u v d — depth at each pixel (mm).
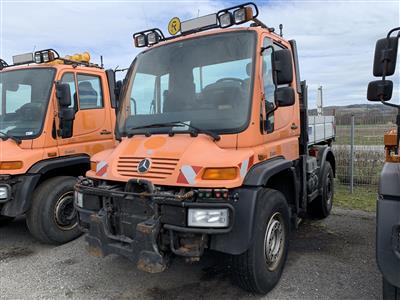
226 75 3729
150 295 3732
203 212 3051
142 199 3299
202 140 3443
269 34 4043
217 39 3914
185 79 3932
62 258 4766
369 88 2820
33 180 4969
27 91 5457
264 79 3740
